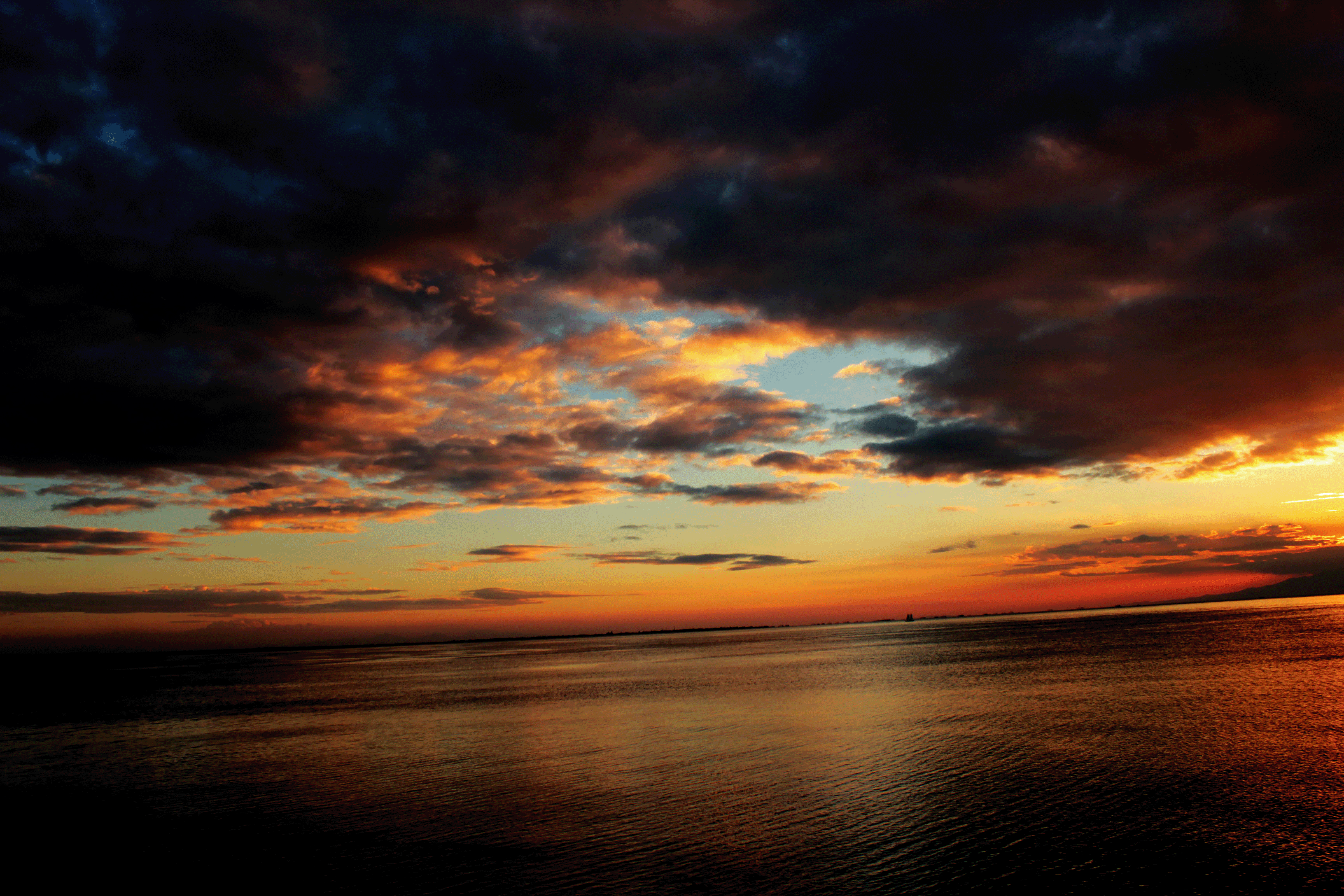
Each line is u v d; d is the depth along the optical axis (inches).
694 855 748.0
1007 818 821.9
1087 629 6127.0
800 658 4067.4
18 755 1612.9
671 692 2372.0
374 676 4153.5
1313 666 2175.2
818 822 836.0
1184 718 1375.5
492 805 977.5
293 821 943.0
